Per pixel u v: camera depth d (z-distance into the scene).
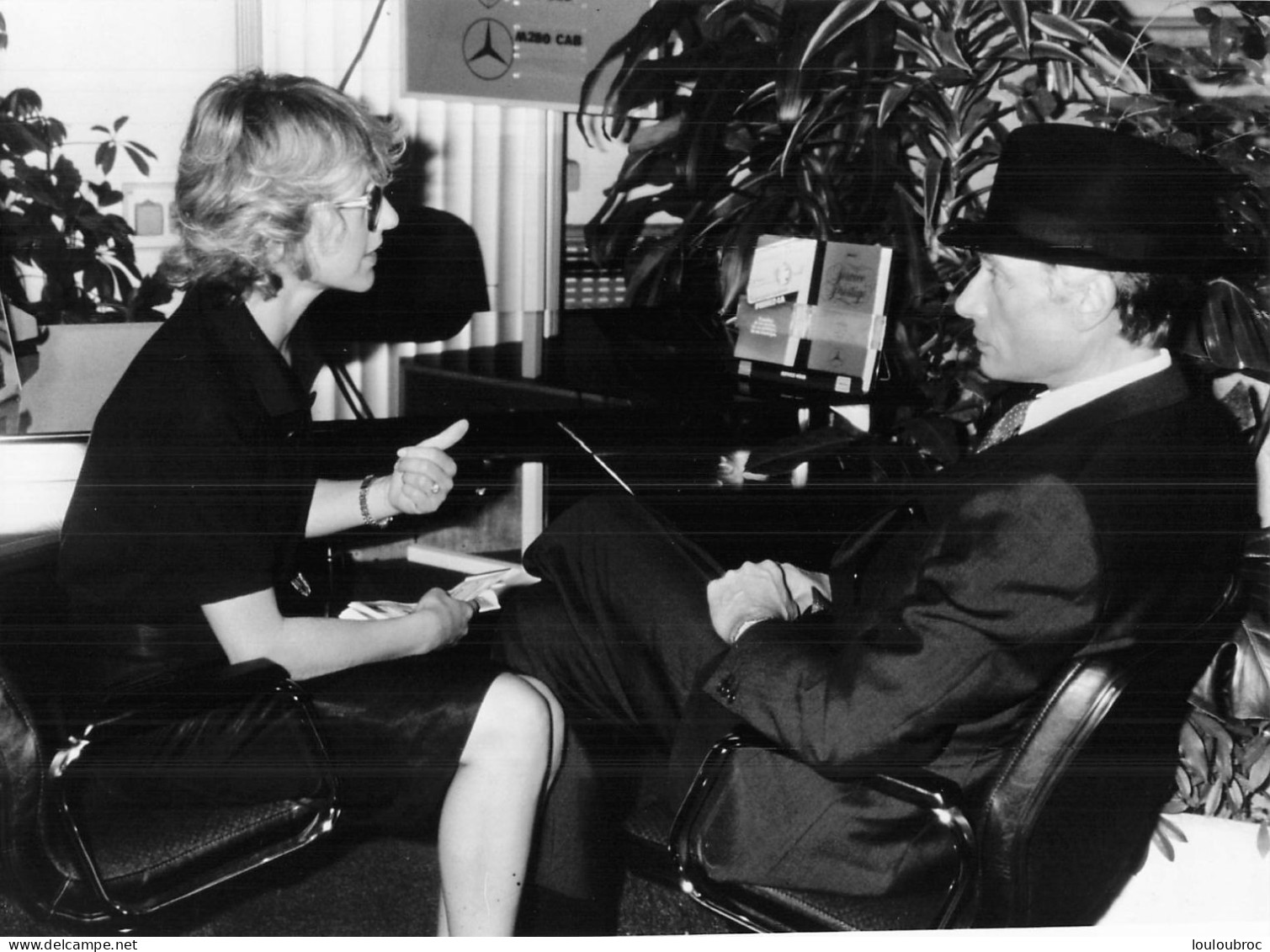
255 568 1.32
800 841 1.25
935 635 1.11
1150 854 1.89
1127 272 1.16
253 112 1.36
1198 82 2.03
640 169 2.47
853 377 2.09
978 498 1.12
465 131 2.79
